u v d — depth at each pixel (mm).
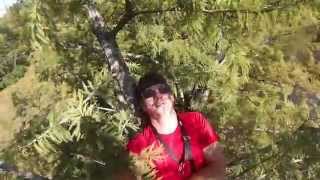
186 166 1795
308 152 2166
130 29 3660
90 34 3615
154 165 1696
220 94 4516
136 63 4188
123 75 2480
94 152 1821
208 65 3834
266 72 7270
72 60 3914
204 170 1821
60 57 3756
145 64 4223
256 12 2020
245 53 2566
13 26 1887
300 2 2053
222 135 4641
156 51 4039
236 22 2121
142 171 1645
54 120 1736
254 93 6551
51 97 5648
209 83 4000
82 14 2650
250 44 3414
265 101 6059
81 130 1859
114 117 2176
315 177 2160
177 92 4281
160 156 1693
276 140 2338
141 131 1941
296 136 2207
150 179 1644
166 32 3707
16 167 2203
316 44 7336
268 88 6652
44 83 5902
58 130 1724
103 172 1693
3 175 2160
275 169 2240
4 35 1989
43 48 1786
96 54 3895
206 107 4660
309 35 3539
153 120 1802
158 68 4090
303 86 9031
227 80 3773
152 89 1783
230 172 2342
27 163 2182
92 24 2541
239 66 2510
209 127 1835
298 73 8867
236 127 4809
